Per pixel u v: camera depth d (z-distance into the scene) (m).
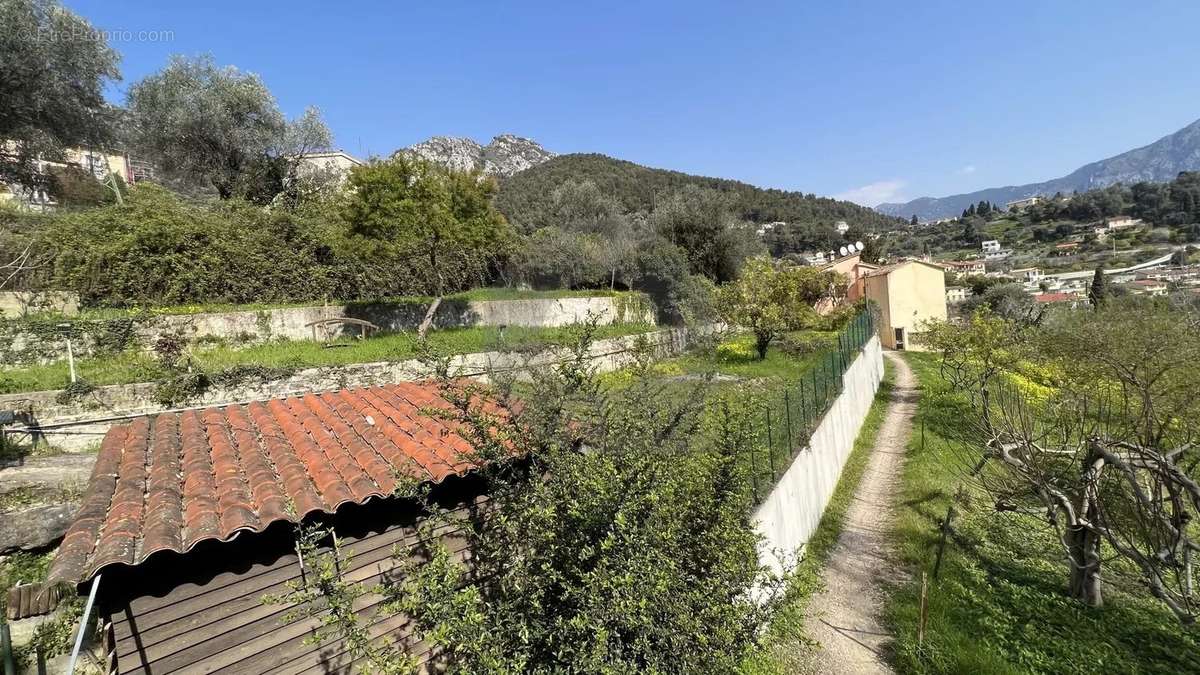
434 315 19.92
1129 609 7.72
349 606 3.87
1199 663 6.55
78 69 18.31
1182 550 6.74
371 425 6.46
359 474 5.17
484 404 5.93
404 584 4.09
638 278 30.64
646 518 4.30
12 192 20.08
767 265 23.28
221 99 25.00
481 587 4.86
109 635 4.20
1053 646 6.74
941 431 15.64
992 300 47.16
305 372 12.68
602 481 4.16
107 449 5.44
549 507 4.18
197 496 4.64
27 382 10.43
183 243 16.20
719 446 5.80
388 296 19.92
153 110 24.08
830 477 12.03
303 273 18.47
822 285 29.70
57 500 8.27
